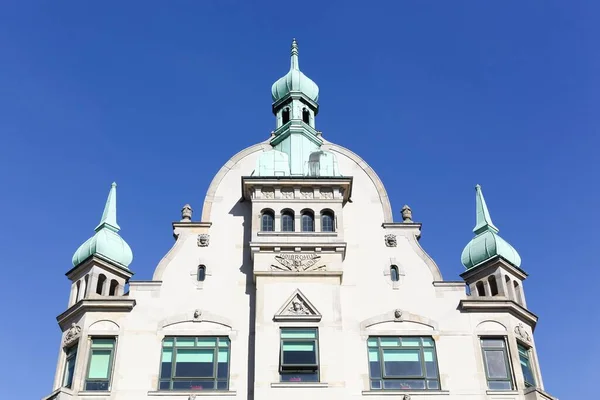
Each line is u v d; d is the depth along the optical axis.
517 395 35.03
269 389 33.75
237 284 37.53
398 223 39.59
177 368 35.38
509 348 36.38
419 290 37.66
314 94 46.06
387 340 36.31
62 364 36.34
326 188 39.03
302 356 34.75
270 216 38.53
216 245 38.78
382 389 34.88
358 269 38.12
